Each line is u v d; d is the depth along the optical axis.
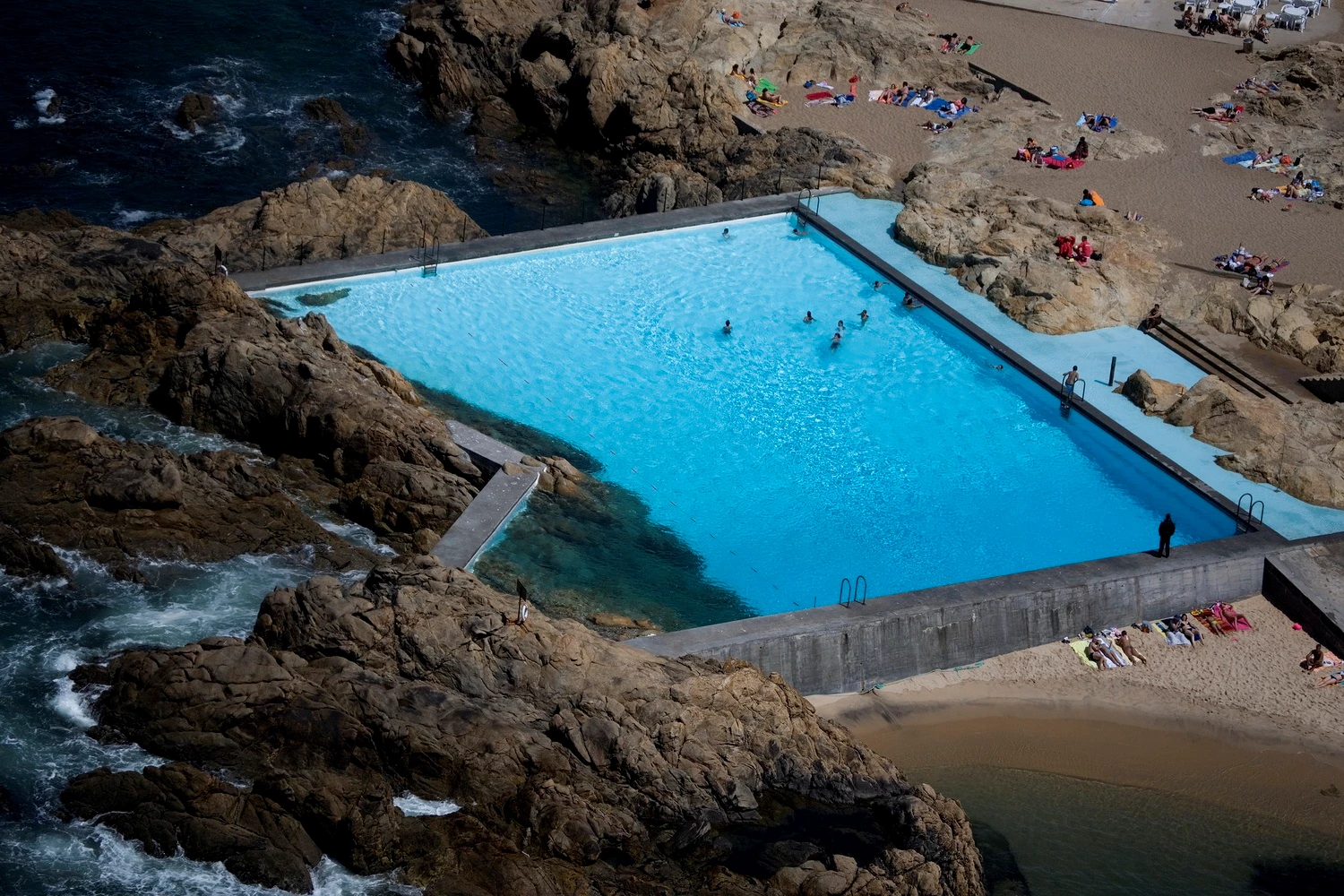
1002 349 57.84
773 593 45.38
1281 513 50.03
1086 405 54.94
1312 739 42.69
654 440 52.25
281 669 36.78
